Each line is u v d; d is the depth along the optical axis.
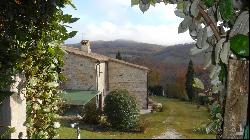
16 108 3.69
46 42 4.04
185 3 1.83
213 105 1.66
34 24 4.03
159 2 1.94
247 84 1.37
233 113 1.37
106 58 31.97
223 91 1.66
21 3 3.99
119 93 18.33
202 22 1.85
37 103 4.00
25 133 3.84
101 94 30.80
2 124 3.57
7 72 3.70
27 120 3.87
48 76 4.13
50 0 3.95
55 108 4.22
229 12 1.57
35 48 3.98
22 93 3.84
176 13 1.84
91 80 30.22
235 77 1.38
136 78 29.17
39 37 4.01
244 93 1.37
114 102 17.80
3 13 3.94
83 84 30.20
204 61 1.76
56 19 4.04
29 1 3.99
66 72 30.39
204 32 1.72
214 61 1.74
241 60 1.38
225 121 1.38
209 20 1.73
